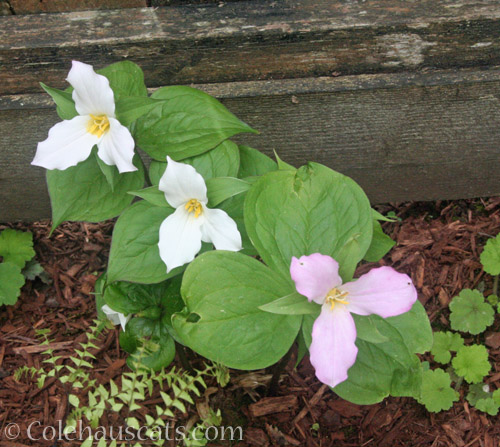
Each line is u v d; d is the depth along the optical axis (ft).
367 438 1.79
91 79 1.31
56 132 1.39
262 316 1.33
